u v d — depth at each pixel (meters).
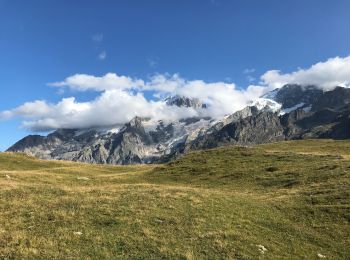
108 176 82.50
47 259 30.91
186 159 93.00
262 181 66.38
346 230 40.84
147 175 83.44
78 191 53.59
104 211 42.41
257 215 44.72
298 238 39.22
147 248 33.72
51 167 99.06
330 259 35.25
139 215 41.47
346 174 59.34
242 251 34.47
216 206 46.31
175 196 49.94
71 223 38.72
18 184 56.62
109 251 32.88
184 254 32.88
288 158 81.06
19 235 35.03
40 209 42.91
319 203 48.31
